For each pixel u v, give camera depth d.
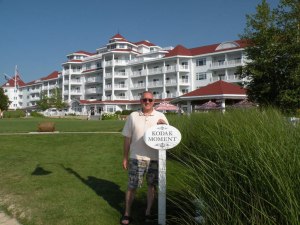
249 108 9.05
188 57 62.78
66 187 6.58
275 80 14.29
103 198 5.82
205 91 28.55
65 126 26.20
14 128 23.02
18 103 122.81
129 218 4.64
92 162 9.47
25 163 9.34
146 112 4.84
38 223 4.72
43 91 100.62
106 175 7.70
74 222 4.70
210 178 3.46
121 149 12.09
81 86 87.94
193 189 3.81
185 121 10.93
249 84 15.49
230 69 57.81
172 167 7.61
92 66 84.75
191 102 31.73
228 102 28.88
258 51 14.77
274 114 5.75
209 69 60.12
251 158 3.13
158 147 4.44
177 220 4.28
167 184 5.60
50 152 11.61
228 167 3.38
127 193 4.75
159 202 4.41
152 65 69.81
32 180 7.21
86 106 81.56
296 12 14.01
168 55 65.38
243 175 3.07
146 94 4.77
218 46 60.44
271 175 2.84
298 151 3.01
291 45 13.52
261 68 14.42
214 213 3.28
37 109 98.56
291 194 2.62
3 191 6.38
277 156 2.97
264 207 2.86
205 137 5.75
